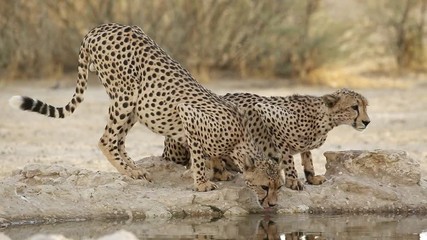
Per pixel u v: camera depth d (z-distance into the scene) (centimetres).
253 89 2848
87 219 1288
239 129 1330
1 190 1286
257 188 1312
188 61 3055
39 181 1383
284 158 1387
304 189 1389
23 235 1195
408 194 1404
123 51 1378
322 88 2895
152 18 3053
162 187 1392
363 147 1927
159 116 1361
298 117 1367
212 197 1334
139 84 1373
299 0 3114
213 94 1377
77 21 3081
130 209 1310
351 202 1378
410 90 2848
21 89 2819
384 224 1291
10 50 3030
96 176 1376
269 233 1219
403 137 2056
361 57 3284
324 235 1213
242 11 3102
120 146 1411
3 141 1991
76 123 2272
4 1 3020
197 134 1331
